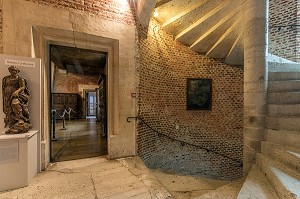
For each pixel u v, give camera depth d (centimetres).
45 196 198
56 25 277
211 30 387
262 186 190
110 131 338
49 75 309
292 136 228
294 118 244
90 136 529
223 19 357
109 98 339
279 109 270
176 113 453
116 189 217
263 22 287
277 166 204
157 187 223
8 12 249
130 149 343
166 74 433
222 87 498
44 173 262
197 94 476
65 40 301
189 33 419
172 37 449
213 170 484
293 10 485
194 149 473
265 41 288
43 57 285
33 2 262
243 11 321
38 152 265
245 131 300
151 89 395
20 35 254
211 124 490
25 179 220
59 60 686
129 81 342
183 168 454
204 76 486
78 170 275
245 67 305
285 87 280
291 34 488
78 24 293
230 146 496
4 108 232
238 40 379
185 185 331
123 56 335
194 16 382
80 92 1102
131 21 345
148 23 361
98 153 360
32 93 256
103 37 316
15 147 214
